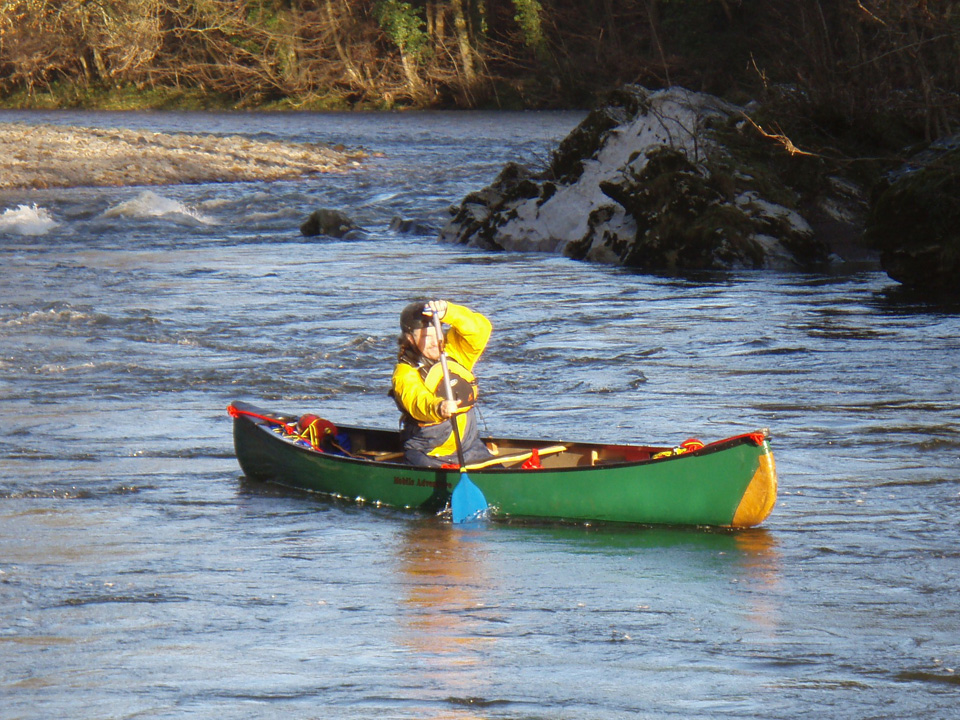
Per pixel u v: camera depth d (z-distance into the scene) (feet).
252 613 61.21
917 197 187.52
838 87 251.19
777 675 52.47
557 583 66.03
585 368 133.08
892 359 135.33
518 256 241.55
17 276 207.51
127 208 303.48
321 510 82.84
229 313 171.01
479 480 79.97
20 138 450.30
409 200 340.59
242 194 353.72
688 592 64.39
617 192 234.17
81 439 103.24
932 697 50.01
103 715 48.34
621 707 49.03
